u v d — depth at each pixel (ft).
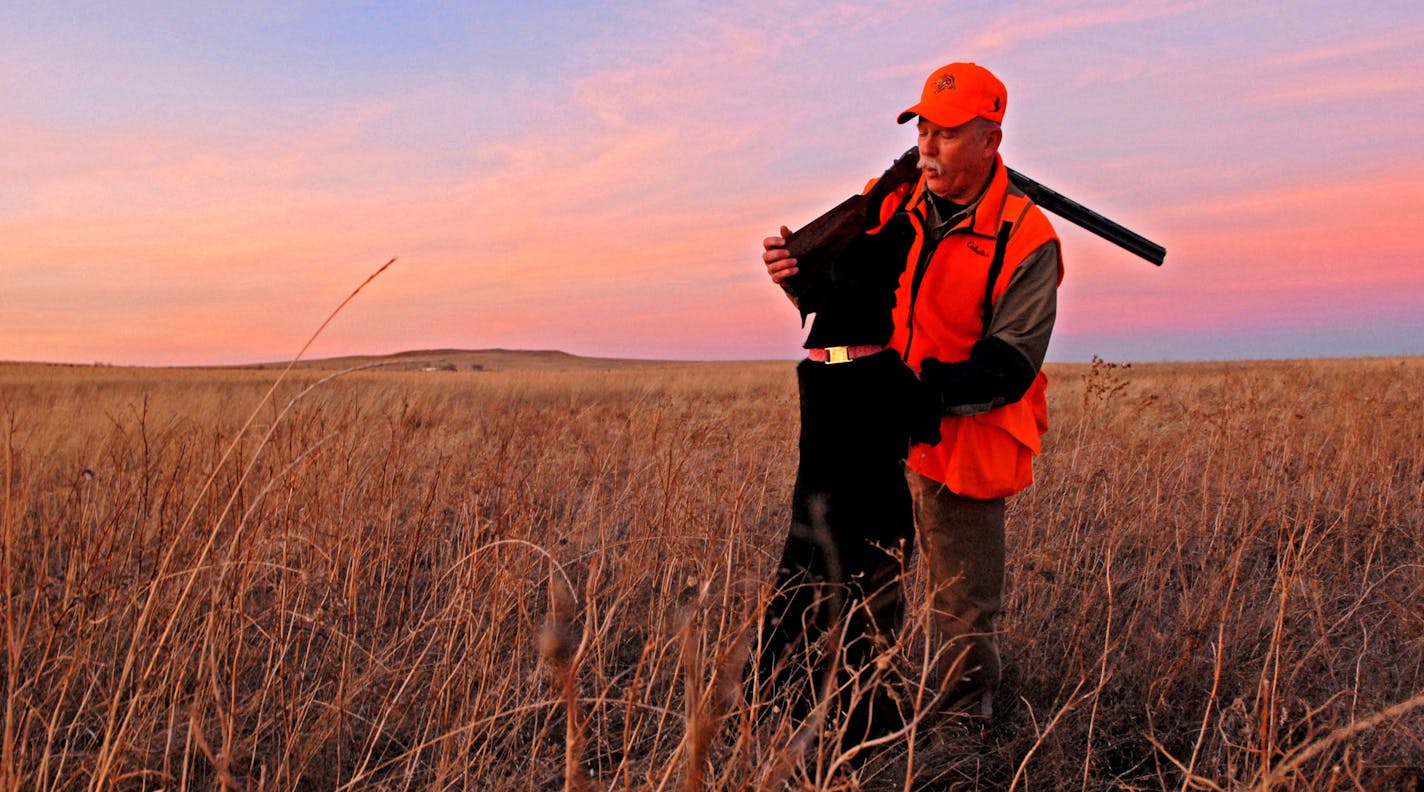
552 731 9.08
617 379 81.10
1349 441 19.84
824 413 7.45
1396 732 7.87
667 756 7.97
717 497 14.11
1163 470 18.07
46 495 13.00
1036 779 8.47
